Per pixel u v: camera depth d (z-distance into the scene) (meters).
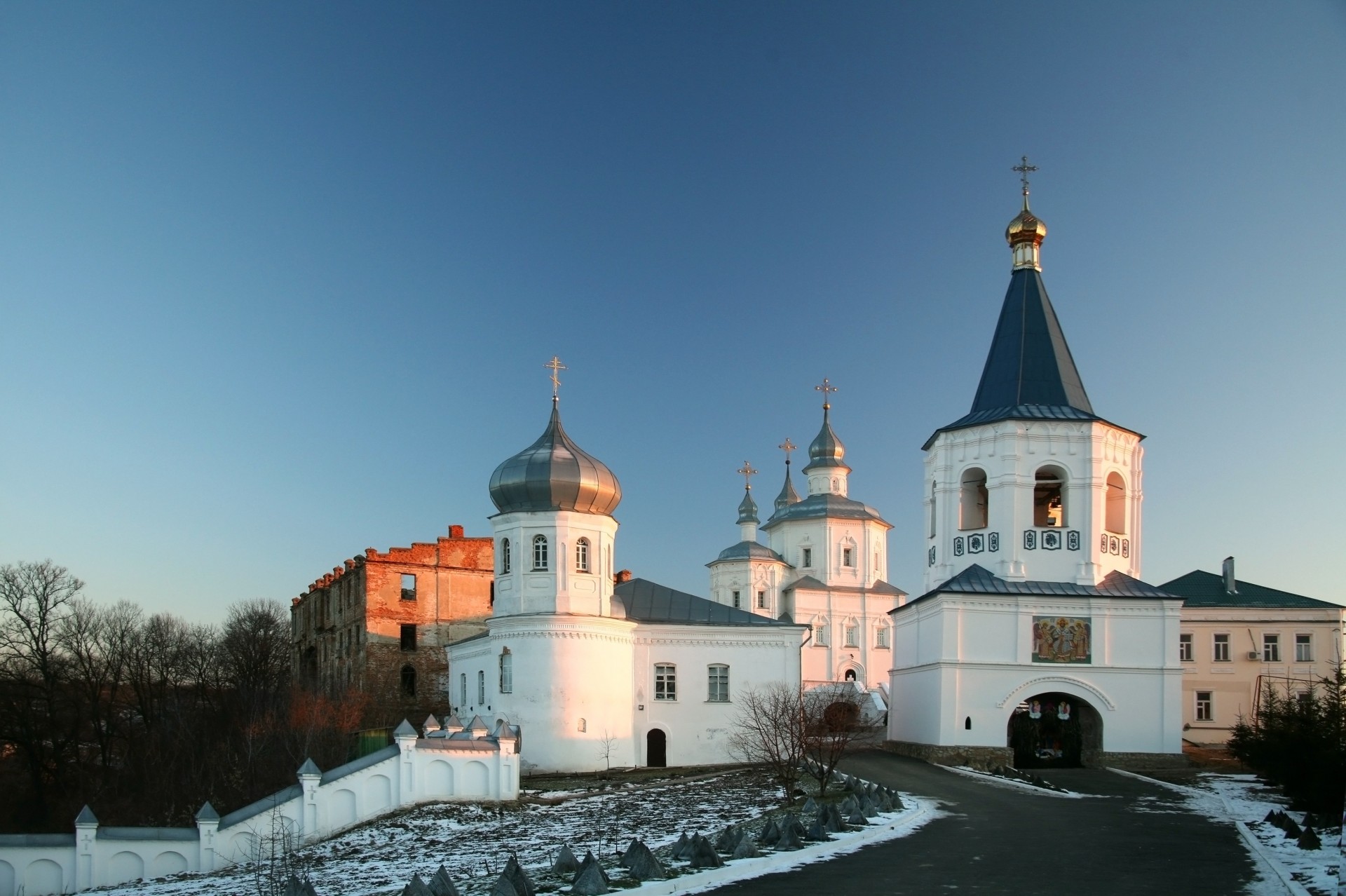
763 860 26.05
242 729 73.62
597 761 59.72
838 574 103.50
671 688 64.94
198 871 43.28
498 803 47.72
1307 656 76.19
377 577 85.00
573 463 61.53
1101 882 23.95
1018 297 65.88
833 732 52.25
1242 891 22.94
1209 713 76.31
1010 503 60.09
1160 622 58.47
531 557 61.12
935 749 57.69
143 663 93.81
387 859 37.34
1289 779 36.03
